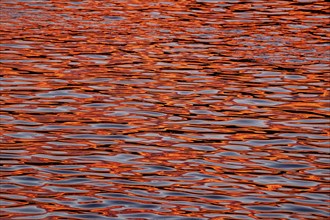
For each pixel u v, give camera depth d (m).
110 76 55.47
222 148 42.09
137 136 43.75
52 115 47.19
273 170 39.22
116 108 48.59
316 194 36.47
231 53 61.75
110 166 39.41
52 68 57.38
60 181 37.50
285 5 80.62
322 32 68.75
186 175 38.44
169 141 43.03
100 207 34.75
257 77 55.53
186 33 68.25
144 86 53.22
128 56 60.84
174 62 59.22
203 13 76.56
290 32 68.62
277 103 49.88
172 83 53.91
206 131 44.66
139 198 35.72
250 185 37.38
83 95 51.16
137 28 70.12
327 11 77.81
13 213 34.03
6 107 48.47
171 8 79.00
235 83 54.06
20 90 52.00
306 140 43.41
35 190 36.44
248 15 75.56
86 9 78.06
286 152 41.62
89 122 46.00
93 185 37.09
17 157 40.38
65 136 43.59
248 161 40.31
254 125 45.78
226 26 70.94
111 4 80.69
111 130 44.69
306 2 82.25
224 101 50.12
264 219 33.78
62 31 68.75
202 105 49.31
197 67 57.94
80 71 56.72
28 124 45.50
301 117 47.25
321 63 59.16
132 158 40.53
